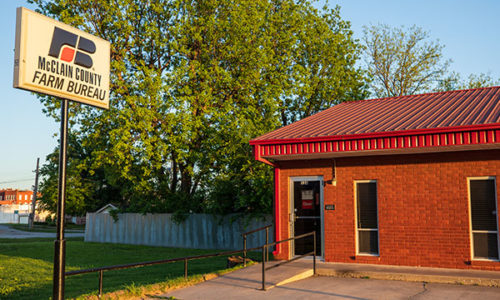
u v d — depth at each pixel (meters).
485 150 11.17
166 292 9.52
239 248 23.92
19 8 6.92
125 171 24.75
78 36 7.71
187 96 25.19
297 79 28.58
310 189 13.41
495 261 10.84
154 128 25.27
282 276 10.86
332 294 9.32
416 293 9.36
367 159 12.52
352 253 12.45
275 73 27.94
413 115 12.88
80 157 55.59
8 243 28.47
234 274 11.35
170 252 22.84
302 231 13.42
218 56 27.45
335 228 12.73
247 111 26.23
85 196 55.38
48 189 56.66
